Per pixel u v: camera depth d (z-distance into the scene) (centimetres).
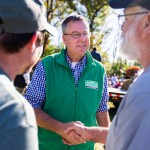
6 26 150
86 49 300
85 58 306
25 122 136
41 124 283
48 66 294
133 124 153
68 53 301
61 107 292
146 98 151
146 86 153
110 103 1170
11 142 131
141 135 149
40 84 291
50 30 171
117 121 164
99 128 268
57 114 292
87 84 299
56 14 2667
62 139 284
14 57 156
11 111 135
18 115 136
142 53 172
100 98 309
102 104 315
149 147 148
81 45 295
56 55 304
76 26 296
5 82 145
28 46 158
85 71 301
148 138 148
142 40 171
